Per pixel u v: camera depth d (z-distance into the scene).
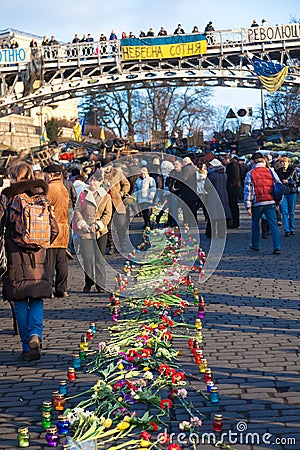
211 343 7.43
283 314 8.77
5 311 10.14
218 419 4.89
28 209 7.05
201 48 57.22
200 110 78.81
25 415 5.51
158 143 48.78
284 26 56.66
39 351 7.09
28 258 7.12
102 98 75.31
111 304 9.83
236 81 59.56
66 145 37.22
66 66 59.84
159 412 5.38
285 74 55.59
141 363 6.76
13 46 62.62
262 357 6.77
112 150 29.66
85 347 7.38
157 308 9.38
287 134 61.28
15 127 67.62
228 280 11.79
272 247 16.36
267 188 14.97
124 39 58.81
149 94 77.94
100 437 4.92
